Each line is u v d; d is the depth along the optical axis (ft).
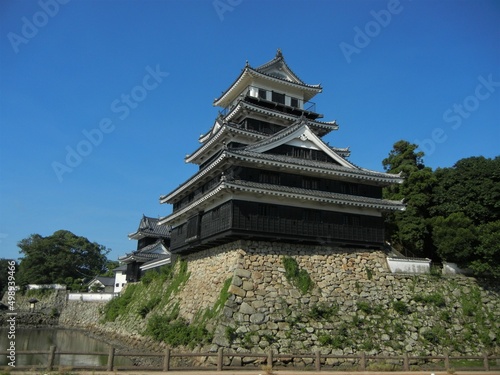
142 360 98.84
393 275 103.60
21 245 309.01
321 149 110.22
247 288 88.07
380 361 84.12
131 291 168.35
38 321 229.45
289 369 74.08
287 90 139.64
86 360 103.19
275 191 92.07
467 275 110.52
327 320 89.97
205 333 84.43
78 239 342.03
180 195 130.52
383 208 105.60
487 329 101.19
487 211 119.03
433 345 93.50
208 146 122.01
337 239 100.12
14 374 52.29
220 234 93.40
